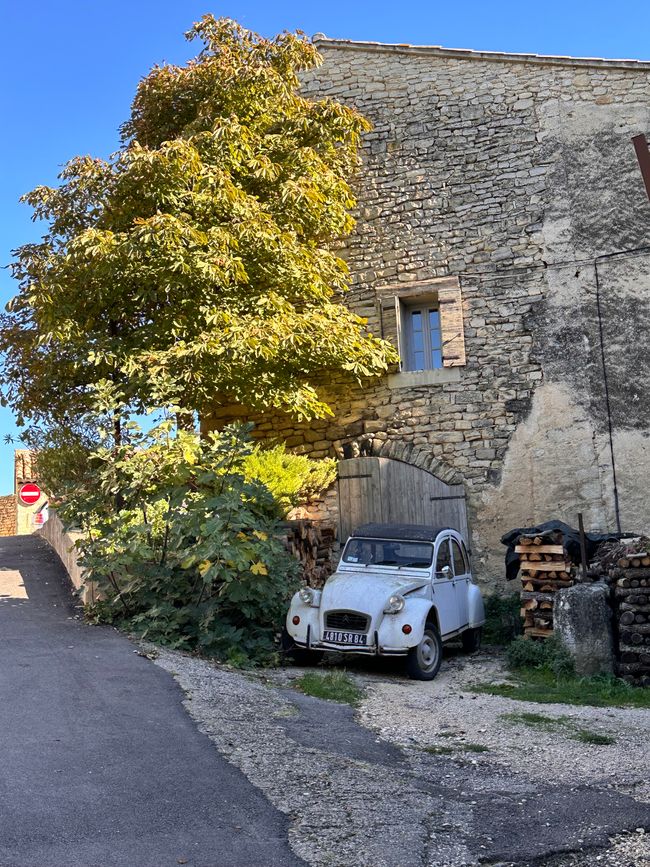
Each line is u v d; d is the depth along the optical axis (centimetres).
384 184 1348
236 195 1115
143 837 390
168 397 1066
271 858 377
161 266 1076
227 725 579
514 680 862
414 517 1262
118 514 909
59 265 1082
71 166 1135
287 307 1155
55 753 492
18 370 1230
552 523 1012
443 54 1339
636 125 1225
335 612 851
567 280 1227
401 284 1313
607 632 859
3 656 711
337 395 1330
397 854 391
